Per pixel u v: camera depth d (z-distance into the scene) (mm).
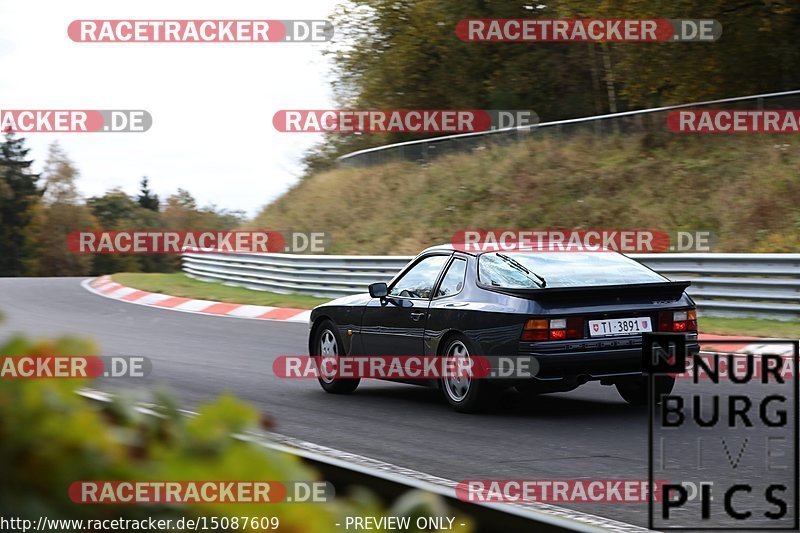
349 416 13922
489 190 43062
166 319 31500
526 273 13711
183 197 94875
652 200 37281
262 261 41000
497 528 3574
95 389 1902
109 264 147875
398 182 48625
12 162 155375
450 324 13961
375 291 15008
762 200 33719
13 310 35656
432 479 9641
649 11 46156
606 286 13148
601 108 59969
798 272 22953
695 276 25188
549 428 12625
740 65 47812
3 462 1587
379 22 63062
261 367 19703
